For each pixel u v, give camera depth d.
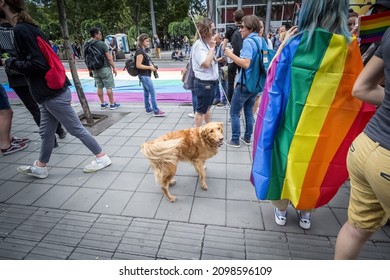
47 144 2.99
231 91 5.66
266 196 1.95
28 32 2.40
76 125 3.00
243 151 3.73
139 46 5.04
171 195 2.63
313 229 2.20
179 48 27.36
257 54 3.12
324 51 1.50
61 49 22.53
